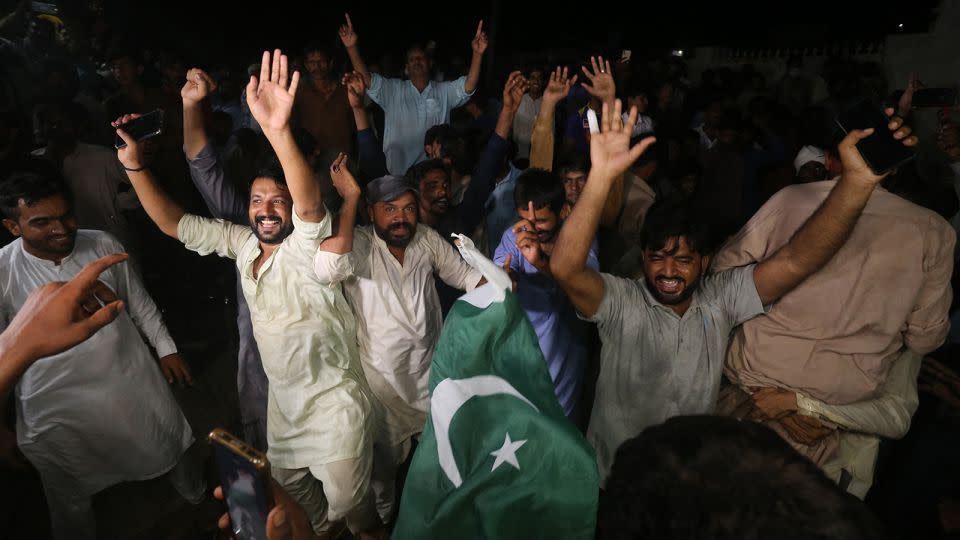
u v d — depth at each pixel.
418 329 3.08
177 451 3.12
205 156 3.19
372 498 2.99
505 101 3.83
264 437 3.37
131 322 2.96
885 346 2.46
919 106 4.29
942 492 2.88
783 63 9.91
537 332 3.04
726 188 5.35
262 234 2.71
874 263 2.37
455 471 1.53
